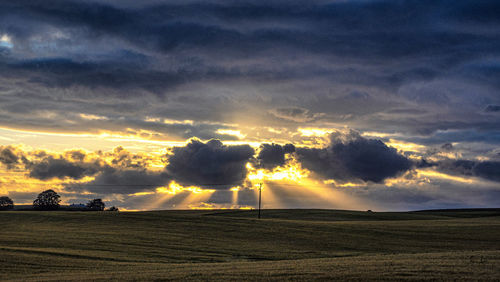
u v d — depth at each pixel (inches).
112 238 2516.0
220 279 1036.5
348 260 1418.6
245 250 2183.8
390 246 2379.4
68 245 2201.0
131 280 1085.8
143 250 2105.1
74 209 7470.5
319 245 2397.9
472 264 1140.5
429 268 1074.1
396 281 946.1
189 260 1843.0
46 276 1307.8
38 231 2844.5
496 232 2935.5
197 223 3319.4
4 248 1987.0
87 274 1305.4
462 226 3262.8
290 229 3029.0
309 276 1029.2
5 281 1203.2
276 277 1035.9
